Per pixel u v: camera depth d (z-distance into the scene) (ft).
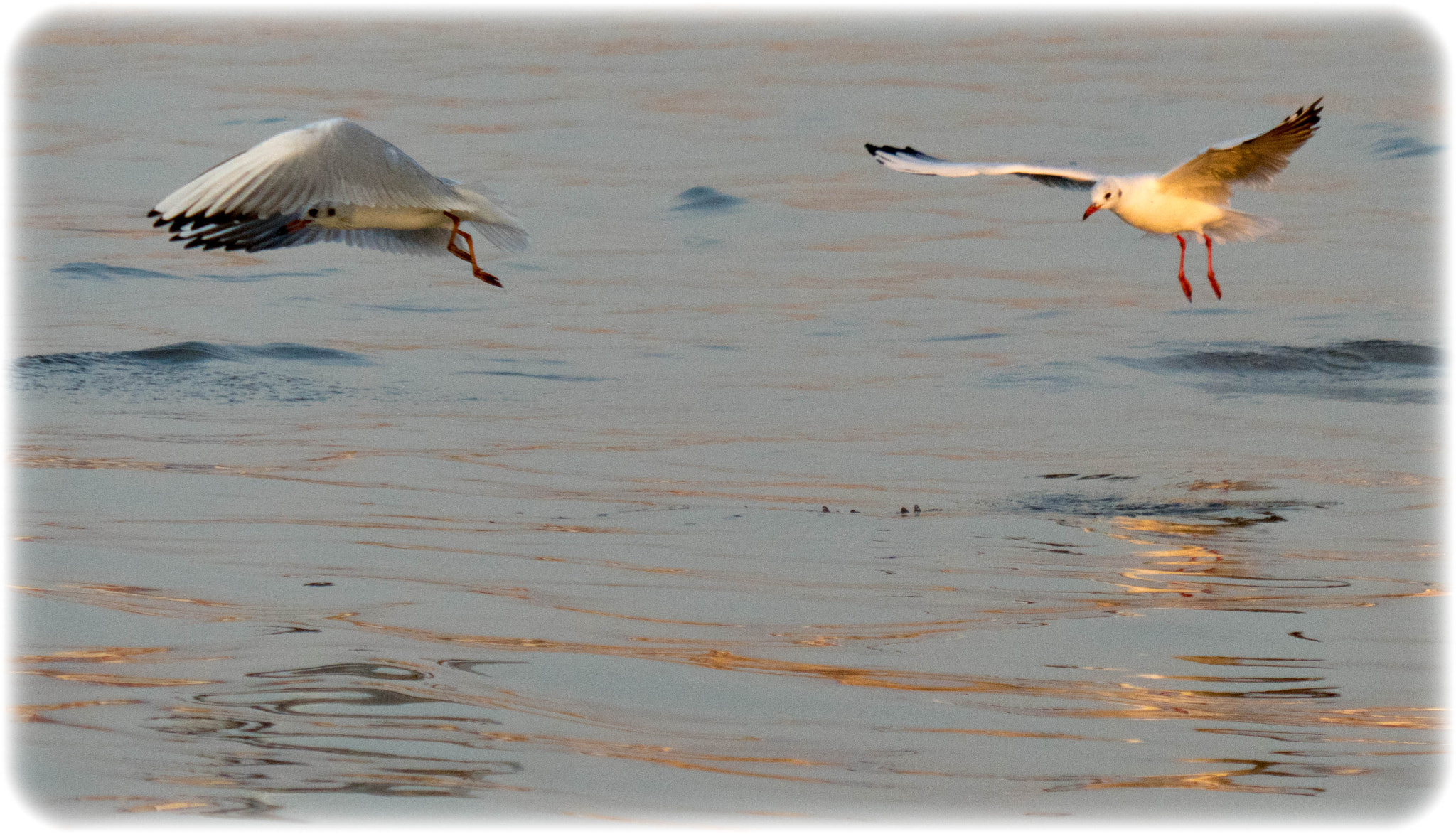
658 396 53.42
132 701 25.20
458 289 72.74
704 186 99.14
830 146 115.44
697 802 22.13
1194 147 112.57
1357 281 75.20
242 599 30.58
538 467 43.11
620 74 154.40
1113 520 38.42
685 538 36.06
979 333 64.95
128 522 35.99
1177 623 30.32
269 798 21.90
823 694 26.32
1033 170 45.93
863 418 50.39
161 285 70.79
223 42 179.01
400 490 40.04
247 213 29.53
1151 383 56.49
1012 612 30.99
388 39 185.06
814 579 32.96
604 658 27.73
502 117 126.11
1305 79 149.07
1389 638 29.66
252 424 47.26
